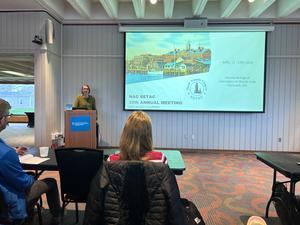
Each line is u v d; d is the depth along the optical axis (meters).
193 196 3.49
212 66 6.03
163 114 6.30
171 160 2.43
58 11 5.69
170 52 6.09
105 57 6.33
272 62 6.07
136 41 6.13
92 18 6.04
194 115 6.25
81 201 2.42
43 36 5.48
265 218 2.88
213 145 6.26
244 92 6.02
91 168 2.29
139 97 6.21
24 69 10.55
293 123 6.14
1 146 1.81
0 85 14.10
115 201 1.28
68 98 6.42
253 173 4.52
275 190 2.70
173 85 6.13
